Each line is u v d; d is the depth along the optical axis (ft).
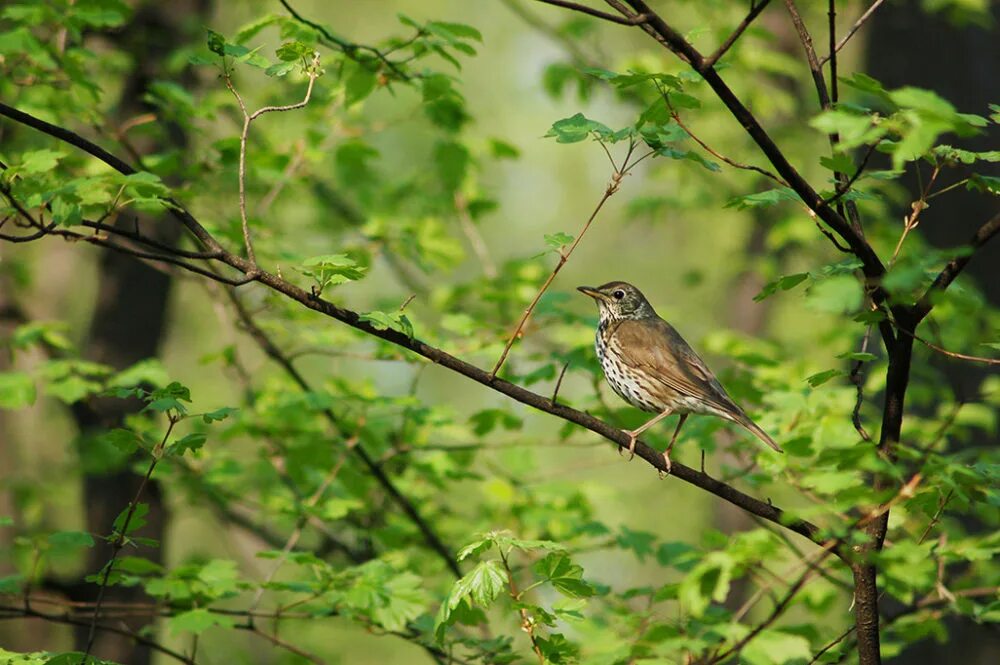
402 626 31.96
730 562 28.32
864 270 24.89
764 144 23.39
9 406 39.37
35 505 54.54
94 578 26.71
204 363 44.91
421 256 47.09
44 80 39.70
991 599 37.63
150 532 50.08
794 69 53.31
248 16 61.26
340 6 101.40
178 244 50.62
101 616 33.73
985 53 47.44
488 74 126.41
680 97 23.85
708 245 97.50
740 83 56.08
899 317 24.53
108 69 47.29
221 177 44.52
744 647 29.76
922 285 24.97
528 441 42.19
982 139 46.44
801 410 37.24
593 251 139.03
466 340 42.80
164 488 50.70
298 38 34.53
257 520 50.31
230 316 49.93
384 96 90.27
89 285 77.41
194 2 53.16
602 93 55.36
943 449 44.73
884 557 22.86
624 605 36.35
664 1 57.21
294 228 53.67
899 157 18.66
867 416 43.45
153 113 46.83
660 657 30.76
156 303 52.47
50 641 60.08
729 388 42.63
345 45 35.27
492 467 43.91
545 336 47.24
